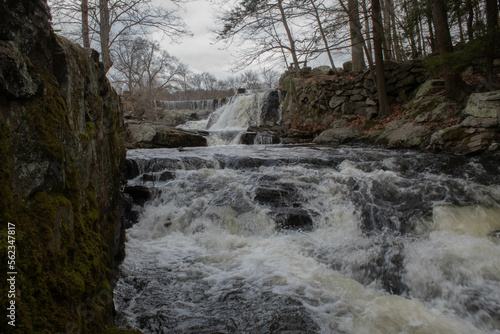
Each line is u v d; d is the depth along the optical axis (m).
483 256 3.88
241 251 4.42
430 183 6.07
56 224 1.63
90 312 1.87
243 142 15.14
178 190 6.31
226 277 3.70
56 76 2.00
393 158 7.99
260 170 7.59
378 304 3.20
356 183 6.25
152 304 3.15
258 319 2.93
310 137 15.06
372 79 14.34
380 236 4.65
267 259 4.14
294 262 4.06
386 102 13.51
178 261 4.14
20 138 1.48
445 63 10.81
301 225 5.11
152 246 4.69
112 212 3.44
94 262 2.01
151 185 6.65
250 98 20.95
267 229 5.05
